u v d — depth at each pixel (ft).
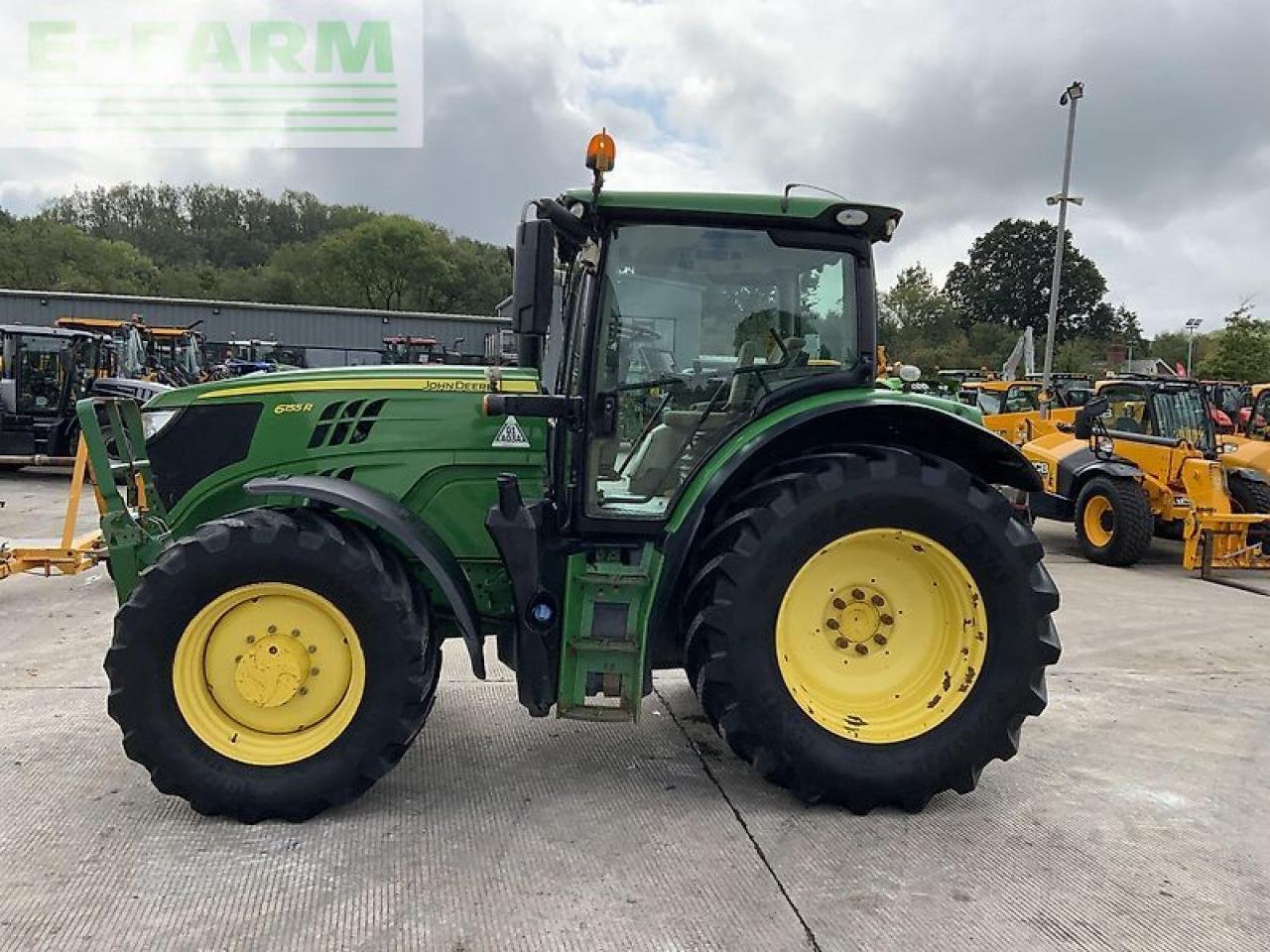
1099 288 217.77
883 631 11.33
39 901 8.72
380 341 120.88
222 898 8.86
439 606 12.07
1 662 15.93
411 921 8.56
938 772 10.81
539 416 11.06
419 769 11.93
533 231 10.27
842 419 11.41
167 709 10.18
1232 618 21.34
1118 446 30.25
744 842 10.19
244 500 12.41
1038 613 10.92
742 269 11.43
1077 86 50.98
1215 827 10.85
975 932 8.63
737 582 10.53
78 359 44.42
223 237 289.74
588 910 8.80
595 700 11.74
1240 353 108.78
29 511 33.24
